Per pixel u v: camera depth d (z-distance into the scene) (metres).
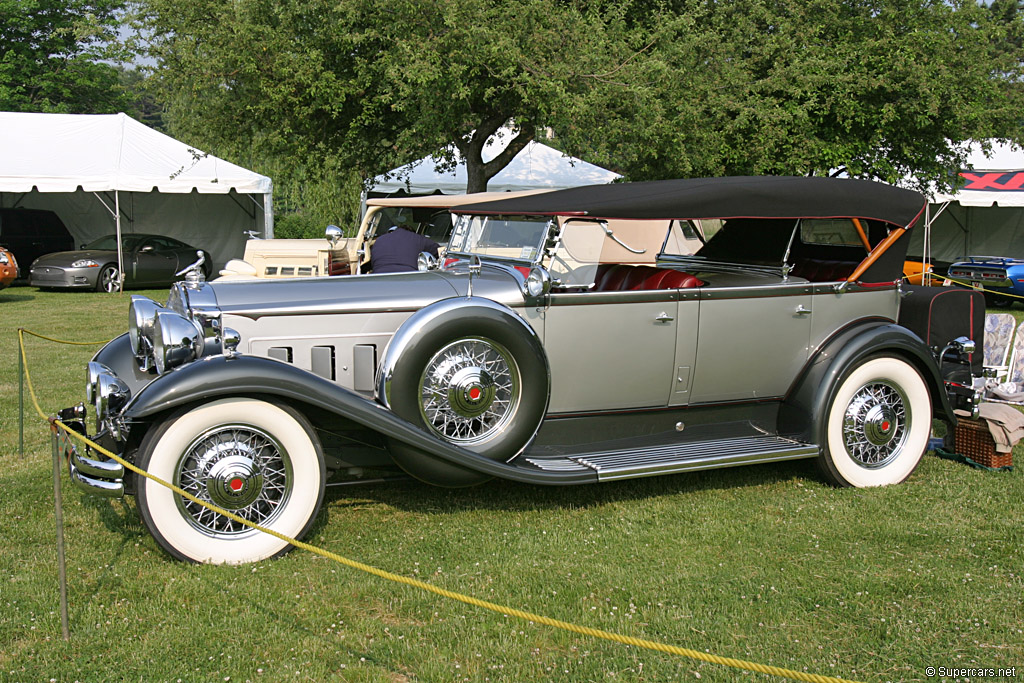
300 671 2.74
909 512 4.25
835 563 3.62
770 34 15.05
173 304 4.37
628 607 3.20
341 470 4.43
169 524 3.39
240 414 3.44
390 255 6.96
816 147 13.77
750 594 3.31
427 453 3.73
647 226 5.36
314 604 3.18
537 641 2.93
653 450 4.36
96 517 4.04
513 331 3.92
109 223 19.19
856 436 4.66
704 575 3.48
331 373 4.13
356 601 3.23
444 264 5.21
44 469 4.77
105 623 3.01
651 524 4.09
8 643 2.89
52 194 18.78
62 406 6.21
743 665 2.28
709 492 4.60
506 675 2.71
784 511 4.28
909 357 4.73
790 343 4.65
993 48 14.78
